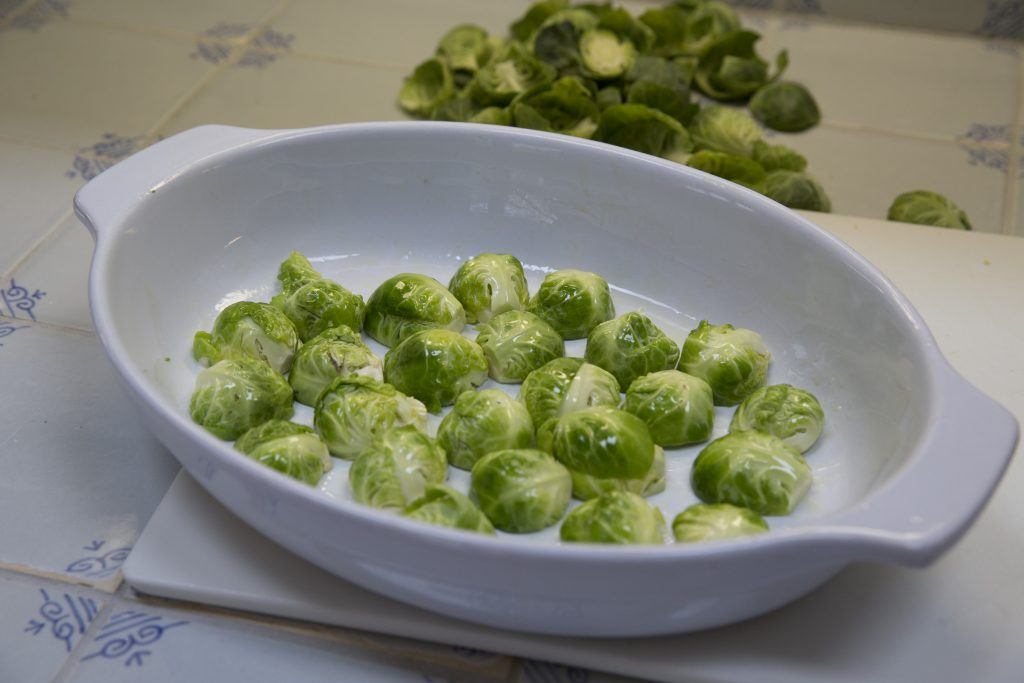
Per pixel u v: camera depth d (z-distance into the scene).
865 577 0.51
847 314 0.56
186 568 0.50
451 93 0.79
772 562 0.44
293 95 0.81
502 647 0.48
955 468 0.45
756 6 0.94
